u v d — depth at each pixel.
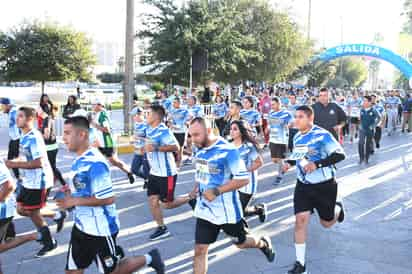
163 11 20.59
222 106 14.68
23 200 5.09
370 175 10.19
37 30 26.70
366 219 6.87
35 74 26.66
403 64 24.98
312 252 5.48
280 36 25.45
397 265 5.12
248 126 5.73
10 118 8.01
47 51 26.11
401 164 11.58
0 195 3.96
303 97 17.14
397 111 20.28
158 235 5.85
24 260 5.11
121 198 7.84
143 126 8.29
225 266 5.02
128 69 14.73
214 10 21.33
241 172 3.90
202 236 4.00
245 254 5.38
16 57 26.38
